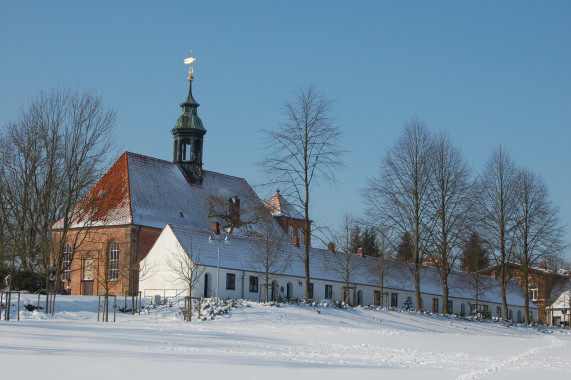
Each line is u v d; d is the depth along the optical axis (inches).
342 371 901.2
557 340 2268.7
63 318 2082.9
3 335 1175.0
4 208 2773.1
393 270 3597.4
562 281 5064.0
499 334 2613.2
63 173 2753.4
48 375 736.3
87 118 2792.8
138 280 3051.2
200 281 2861.7
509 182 3213.6
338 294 3506.4
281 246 3378.4
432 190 2736.2
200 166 3951.8
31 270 2736.2
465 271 4338.1
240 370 849.5
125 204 3366.1
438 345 1542.8
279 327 1914.4
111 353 959.6
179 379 754.2
